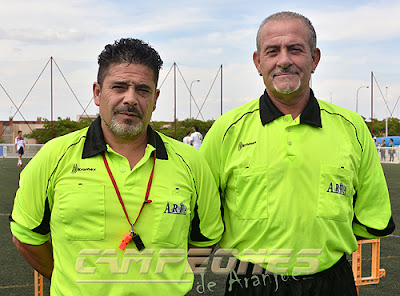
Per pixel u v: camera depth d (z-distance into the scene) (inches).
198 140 673.6
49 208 74.1
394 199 383.6
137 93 71.6
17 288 152.8
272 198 81.7
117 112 70.9
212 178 83.0
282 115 84.0
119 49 71.7
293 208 80.6
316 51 86.9
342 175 82.0
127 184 71.6
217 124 89.4
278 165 81.9
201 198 80.4
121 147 74.2
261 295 83.4
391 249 210.2
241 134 86.5
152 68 72.7
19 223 74.4
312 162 81.5
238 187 84.7
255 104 88.4
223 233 89.1
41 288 117.0
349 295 85.0
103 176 71.7
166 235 72.3
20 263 183.2
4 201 362.3
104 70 72.3
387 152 1006.4
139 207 71.5
